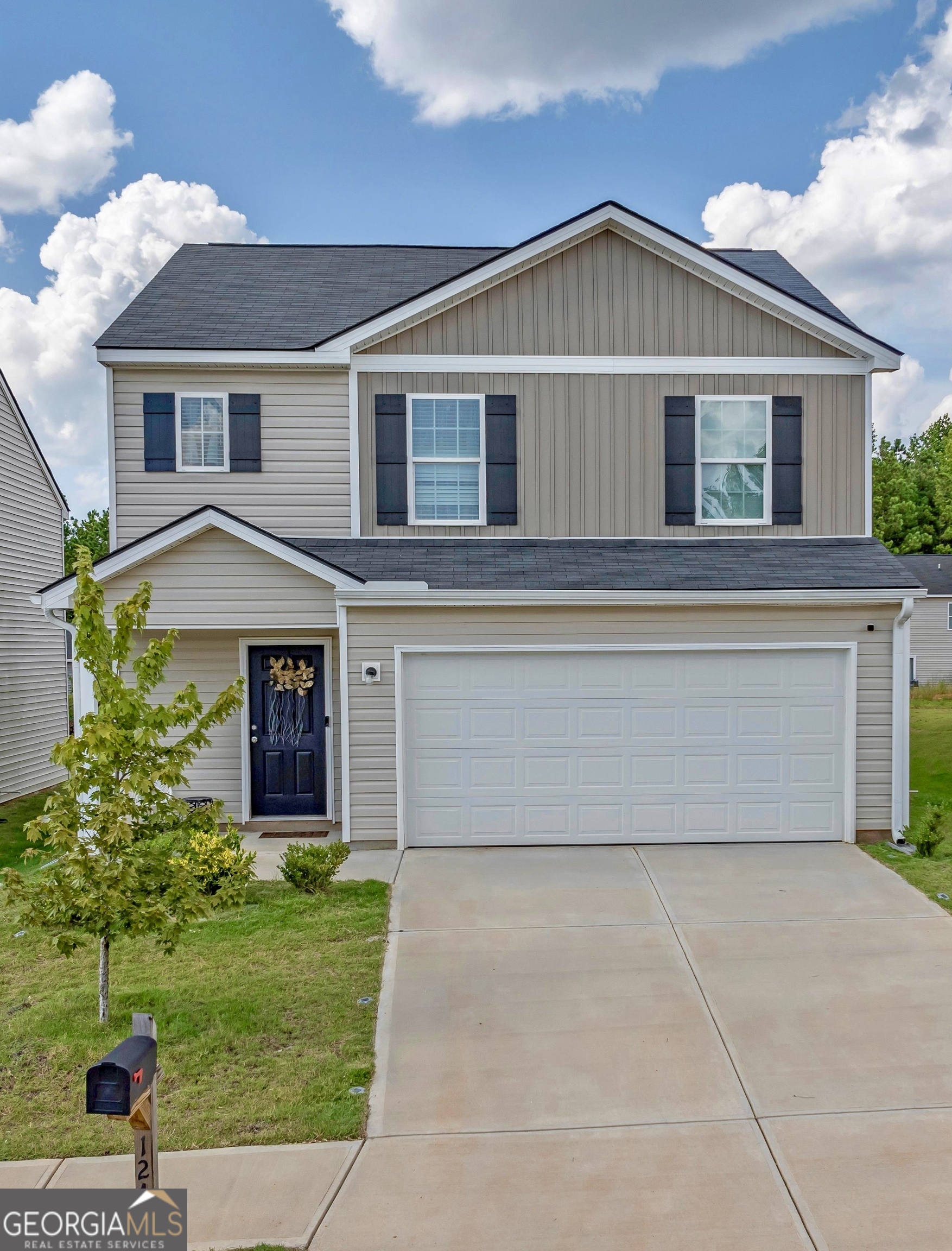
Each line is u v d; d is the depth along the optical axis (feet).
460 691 29.71
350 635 29.37
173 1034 16.58
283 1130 13.58
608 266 33.55
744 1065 15.61
